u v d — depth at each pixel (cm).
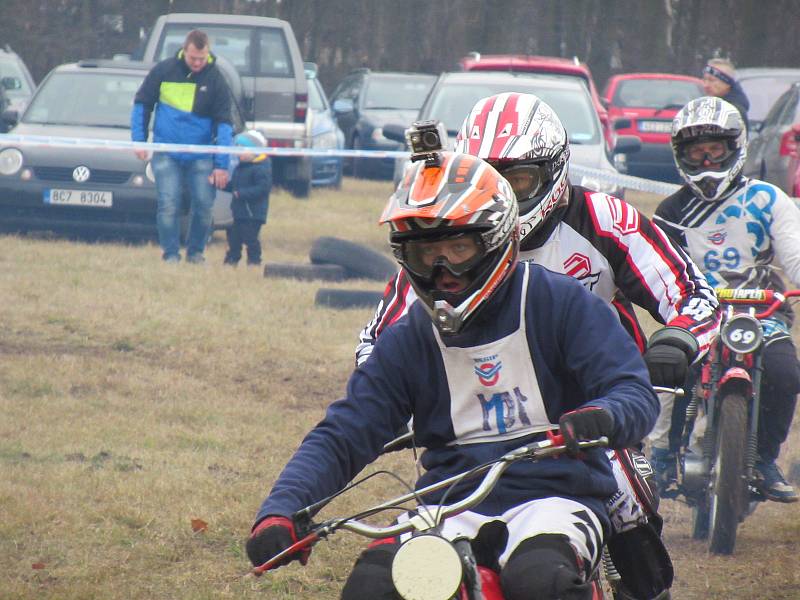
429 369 1080
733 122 1936
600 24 9656
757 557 1869
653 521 1234
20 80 7325
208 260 4503
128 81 5038
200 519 1905
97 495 1998
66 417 2447
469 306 1034
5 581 1647
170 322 3325
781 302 1827
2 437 2291
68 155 4531
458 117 4700
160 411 2538
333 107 8369
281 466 2220
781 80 7525
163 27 5791
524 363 1060
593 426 948
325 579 1741
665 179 7650
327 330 3375
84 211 4556
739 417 1836
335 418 1071
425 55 9931
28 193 4516
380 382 1086
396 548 983
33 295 3556
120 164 4547
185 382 2777
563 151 1289
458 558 891
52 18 9306
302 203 6275
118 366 2866
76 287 3709
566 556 959
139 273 4006
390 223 1014
